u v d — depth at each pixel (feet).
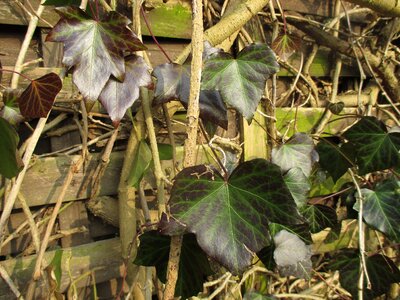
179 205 0.59
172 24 1.02
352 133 1.06
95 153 0.95
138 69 0.66
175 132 1.03
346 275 1.10
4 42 0.87
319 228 1.05
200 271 0.74
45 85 0.64
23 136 0.90
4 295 0.85
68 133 0.94
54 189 0.90
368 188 1.08
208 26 1.04
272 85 1.10
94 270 0.95
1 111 0.74
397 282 1.05
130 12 0.93
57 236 0.93
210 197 0.61
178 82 0.72
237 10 0.88
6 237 0.87
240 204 0.62
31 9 0.83
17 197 0.84
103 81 0.63
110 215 0.96
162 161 0.99
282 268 0.83
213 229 0.59
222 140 1.05
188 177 0.59
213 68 0.69
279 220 0.62
